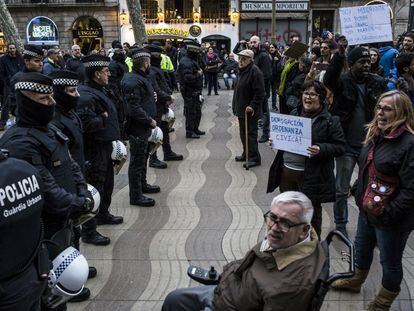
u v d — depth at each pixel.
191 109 10.09
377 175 3.46
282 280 2.59
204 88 20.88
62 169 3.43
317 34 30.53
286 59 9.45
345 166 5.05
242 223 5.71
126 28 29.97
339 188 5.12
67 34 30.02
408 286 4.29
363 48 4.95
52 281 3.07
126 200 6.56
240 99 7.94
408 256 4.84
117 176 7.73
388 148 3.40
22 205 2.51
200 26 30.22
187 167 8.12
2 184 2.40
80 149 4.18
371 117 4.97
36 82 3.18
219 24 30.19
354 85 4.96
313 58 8.07
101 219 5.70
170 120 8.27
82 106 4.74
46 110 3.25
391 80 5.70
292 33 30.16
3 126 11.72
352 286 4.16
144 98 6.26
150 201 6.30
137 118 6.00
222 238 5.31
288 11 29.81
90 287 4.34
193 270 3.30
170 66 13.66
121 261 4.82
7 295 2.48
